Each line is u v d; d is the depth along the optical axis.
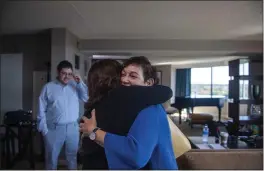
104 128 0.76
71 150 2.62
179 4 2.80
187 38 5.00
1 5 2.14
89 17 3.35
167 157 0.76
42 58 4.18
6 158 3.45
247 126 4.15
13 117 3.48
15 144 3.79
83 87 2.68
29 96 4.12
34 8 2.90
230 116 5.29
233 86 5.26
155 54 5.75
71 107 2.61
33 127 3.50
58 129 2.56
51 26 3.79
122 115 0.75
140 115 0.74
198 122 6.44
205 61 8.78
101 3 2.77
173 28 4.04
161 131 0.76
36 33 4.18
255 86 4.87
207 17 3.36
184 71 9.65
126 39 4.99
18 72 4.13
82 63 5.06
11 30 3.94
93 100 0.83
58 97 2.54
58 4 2.77
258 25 3.79
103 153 0.77
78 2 2.73
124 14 3.20
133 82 0.85
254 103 4.86
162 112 0.79
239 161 1.52
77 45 4.76
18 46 4.21
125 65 0.88
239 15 3.22
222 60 8.23
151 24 3.76
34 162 3.37
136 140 0.70
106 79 0.83
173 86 9.81
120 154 0.70
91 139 0.75
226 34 4.56
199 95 9.42
